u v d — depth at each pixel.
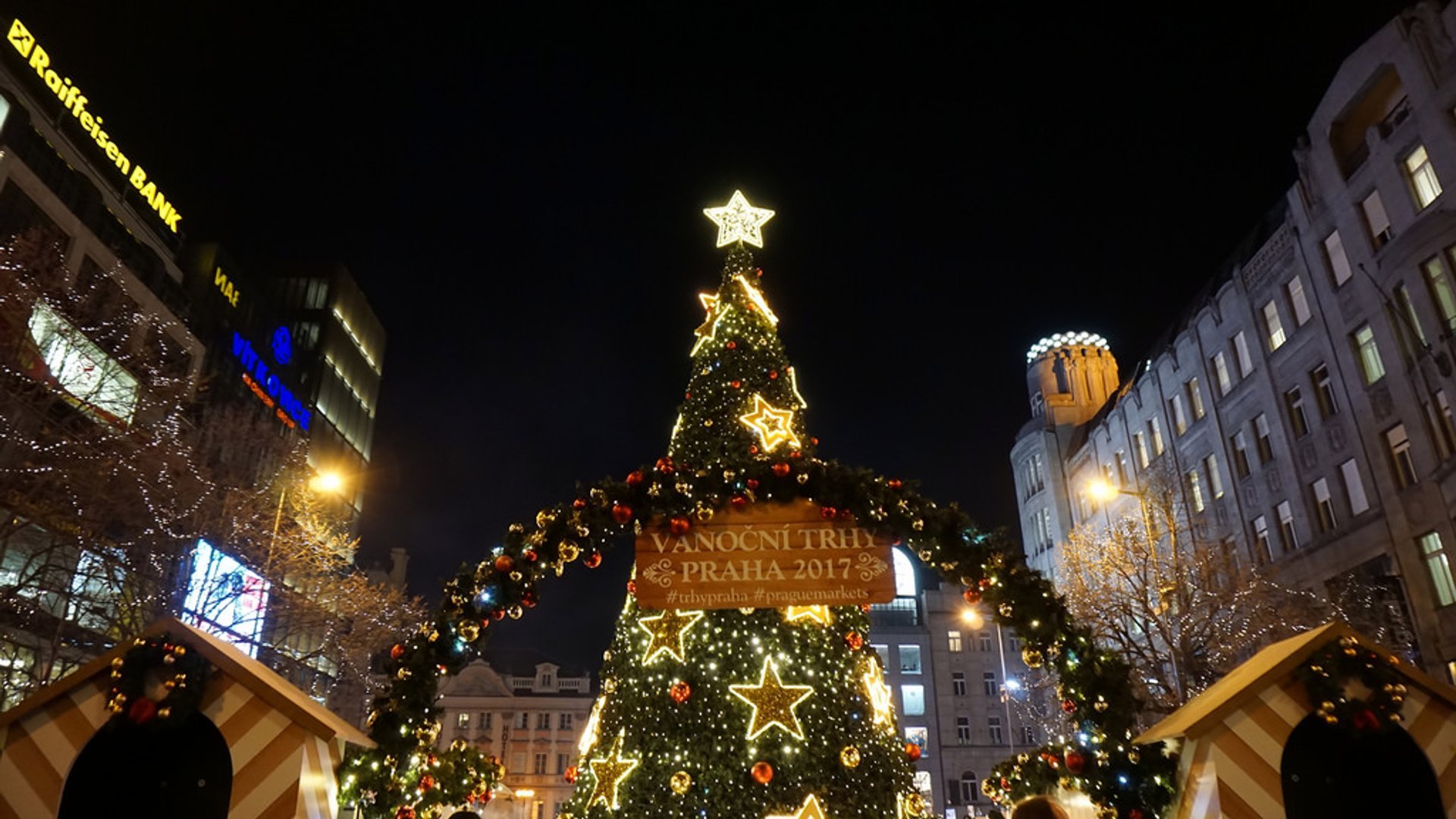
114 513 20.25
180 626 4.75
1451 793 4.63
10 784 4.39
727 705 7.76
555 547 6.68
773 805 7.32
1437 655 21.86
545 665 67.69
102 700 4.55
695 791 7.45
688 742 7.63
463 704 64.38
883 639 57.56
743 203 11.06
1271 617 23.22
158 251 44.78
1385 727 4.67
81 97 40.38
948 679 56.84
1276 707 4.84
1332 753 4.91
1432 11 21.95
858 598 6.55
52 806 4.38
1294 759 4.91
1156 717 24.11
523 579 6.53
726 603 6.54
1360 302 24.81
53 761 4.44
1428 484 22.27
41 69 37.94
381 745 5.75
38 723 4.49
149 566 21.42
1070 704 6.09
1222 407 32.34
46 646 23.92
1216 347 32.91
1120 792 5.48
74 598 20.03
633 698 8.08
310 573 27.59
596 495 6.77
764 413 9.40
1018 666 56.72
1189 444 34.50
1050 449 48.16
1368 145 24.34
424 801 5.84
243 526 24.31
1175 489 33.62
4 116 32.22
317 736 4.82
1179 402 35.53
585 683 67.50
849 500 6.76
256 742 4.64
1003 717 55.97
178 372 32.75
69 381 22.44
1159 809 5.36
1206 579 24.02
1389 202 23.44
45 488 19.00
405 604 30.27
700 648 8.03
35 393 18.81
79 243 34.66
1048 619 6.35
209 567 23.58
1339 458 25.97
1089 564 25.66
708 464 7.29
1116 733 5.73
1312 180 27.09
